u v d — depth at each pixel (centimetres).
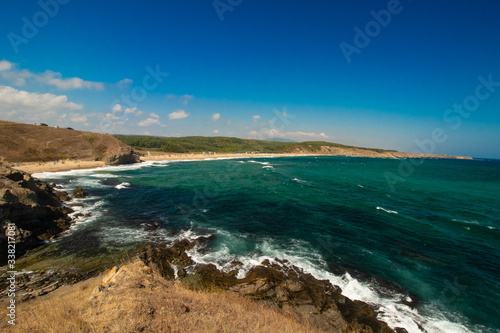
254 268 1385
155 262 1358
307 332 847
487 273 1420
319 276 1327
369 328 957
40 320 705
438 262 1536
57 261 1411
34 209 1717
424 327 982
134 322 646
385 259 1552
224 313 835
